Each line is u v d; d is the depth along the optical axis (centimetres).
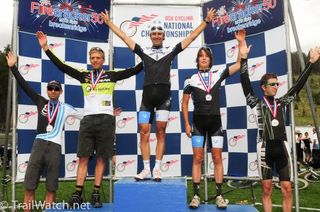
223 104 547
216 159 432
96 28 556
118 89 563
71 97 536
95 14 556
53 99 464
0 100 2842
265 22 506
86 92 458
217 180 431
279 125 419
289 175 407
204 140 443
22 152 496
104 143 441
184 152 566
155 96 415
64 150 527
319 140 502
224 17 552
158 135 416
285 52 480
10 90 505
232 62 543
